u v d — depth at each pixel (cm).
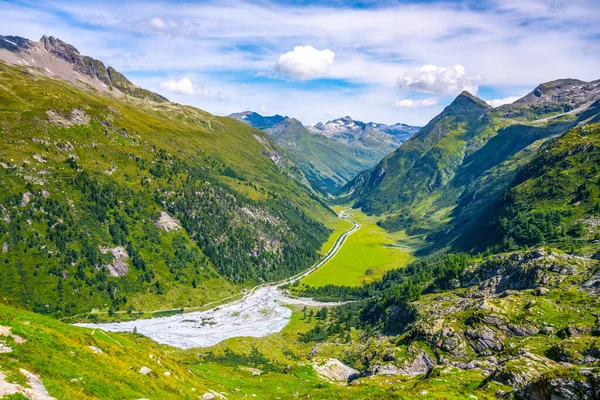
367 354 12850
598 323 8406
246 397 7131
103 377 4481
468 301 14438
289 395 8288
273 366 14462
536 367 6450
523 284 13238
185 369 7250
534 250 14788
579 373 4566
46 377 3862
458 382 6906
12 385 3319
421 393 5741
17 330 4369
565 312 9738
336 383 9925
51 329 5078
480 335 9775
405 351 10456
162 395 4884
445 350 9875
